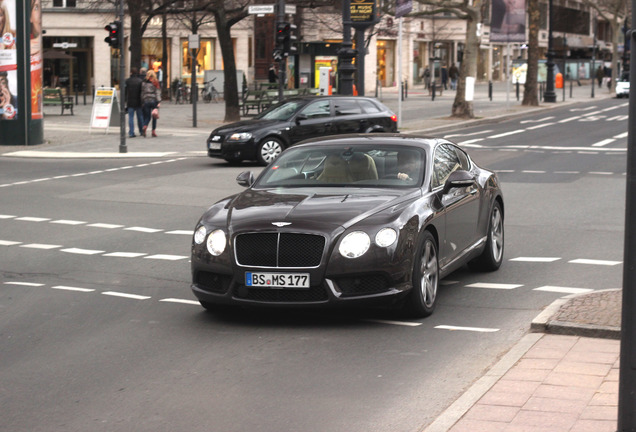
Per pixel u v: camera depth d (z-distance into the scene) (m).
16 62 36.28
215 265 10.57
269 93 54.12
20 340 10.09
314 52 70.00
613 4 97.56
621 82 82.00
